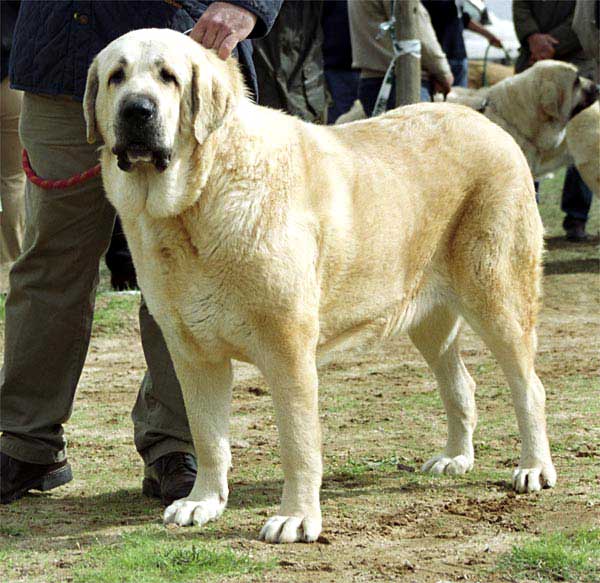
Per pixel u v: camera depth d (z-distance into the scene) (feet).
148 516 26.89
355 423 36.11
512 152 29.37
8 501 28.37
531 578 21.59
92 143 26.96
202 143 23.57
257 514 26.53
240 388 41.83
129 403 39.83
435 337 30.53
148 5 27.22
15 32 28.37
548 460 28.78
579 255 69.10
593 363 43.83
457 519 25.81
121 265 60.18
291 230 24.13
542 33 71.61
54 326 28.35
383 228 26.84
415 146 28.27
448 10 71.20
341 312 26.61
